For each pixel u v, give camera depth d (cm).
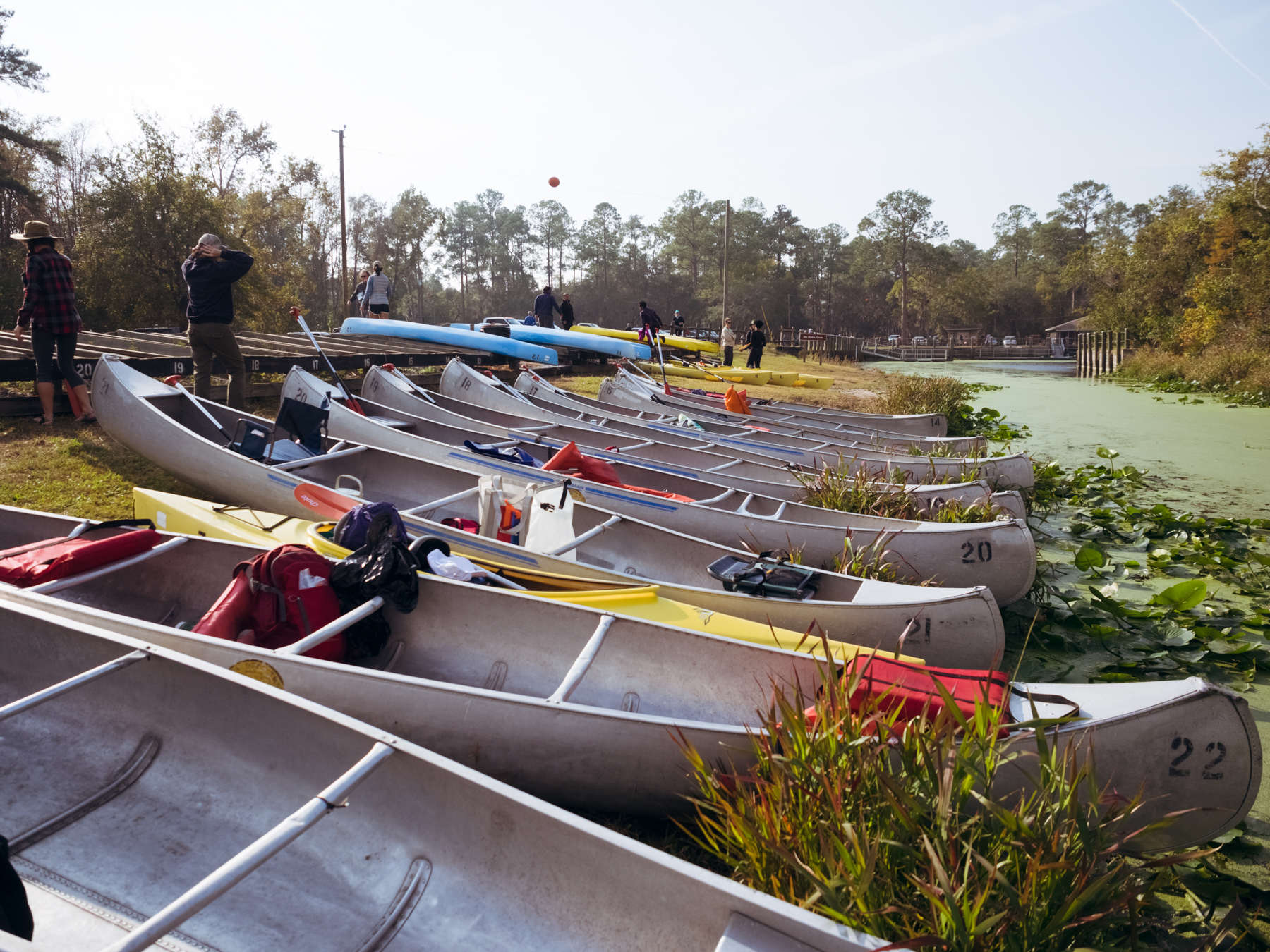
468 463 617
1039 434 1330
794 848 225
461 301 9644
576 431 802
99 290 1966
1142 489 921
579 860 200
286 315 2361
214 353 767
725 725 271
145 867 240
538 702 275
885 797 226
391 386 858
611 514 496
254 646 311
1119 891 222
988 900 211
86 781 262
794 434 1023
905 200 8681
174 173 2009
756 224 9312
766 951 171
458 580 379
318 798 199
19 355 900
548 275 10038
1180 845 268
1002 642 378
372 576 344
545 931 204
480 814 214
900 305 9450
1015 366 4097
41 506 541
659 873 188
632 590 380
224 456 535
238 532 436
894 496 630
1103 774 265
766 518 521
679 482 626
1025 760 262
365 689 282
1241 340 2297
